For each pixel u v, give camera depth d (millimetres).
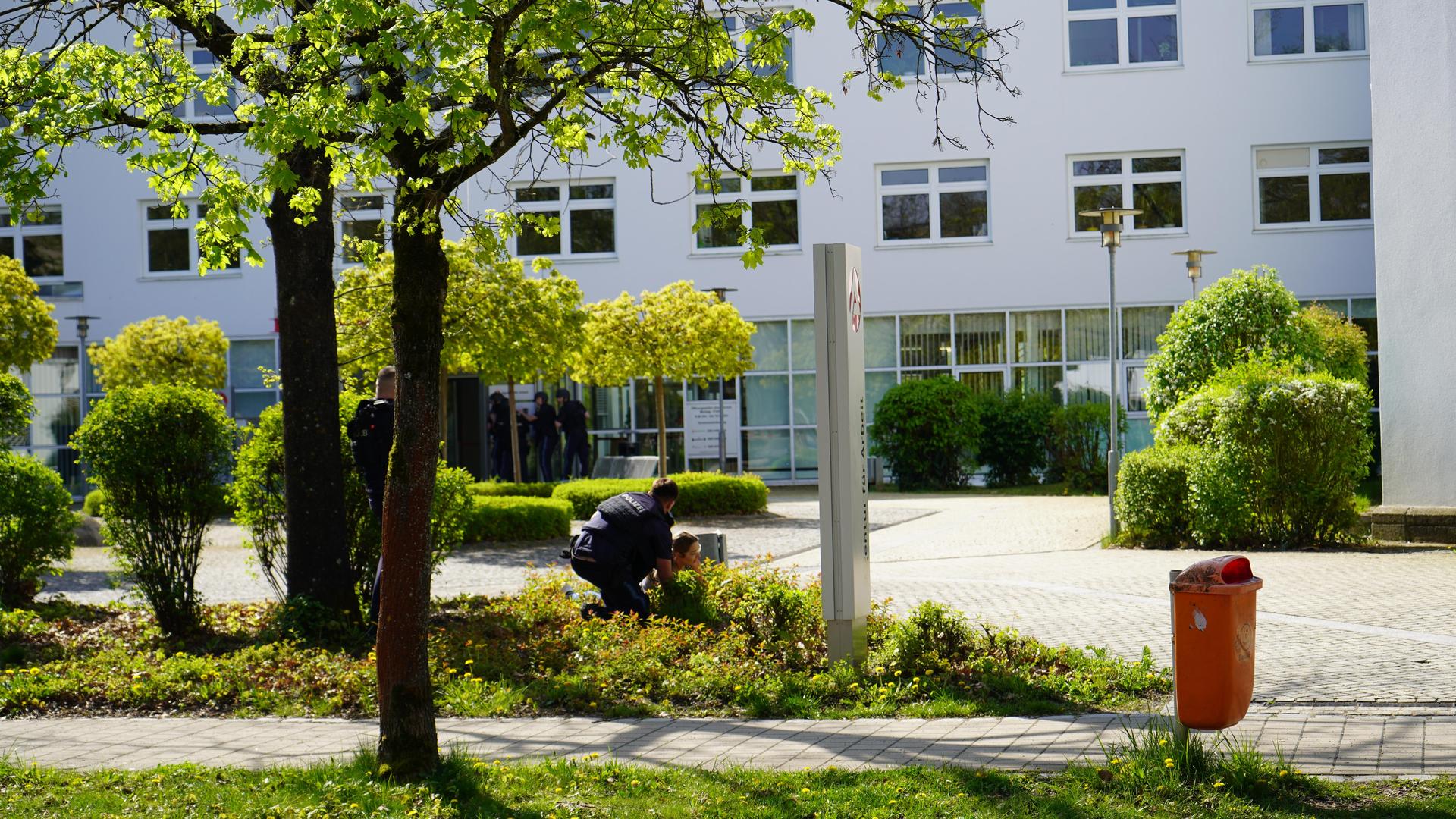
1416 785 4848
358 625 9828
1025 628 9328
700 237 28594
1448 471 14406
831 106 7273
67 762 6094
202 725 7070
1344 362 21953
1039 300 27859
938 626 7953
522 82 5945
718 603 9289
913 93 28031
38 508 11375
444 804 4980
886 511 21422
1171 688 7230
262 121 5402
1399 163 14797
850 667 7664
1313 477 14039
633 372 22359
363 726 6969
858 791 5004
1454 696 6645
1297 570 11984
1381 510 14367
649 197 28531
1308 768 5168
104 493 9812
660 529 9523
